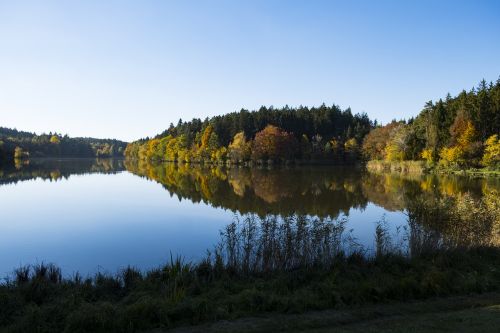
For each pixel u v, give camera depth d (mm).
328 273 11078
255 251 12227
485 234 13703
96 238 18016
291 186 42250
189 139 128125
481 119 70375
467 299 9422
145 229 19891
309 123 123875
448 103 88250
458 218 13836
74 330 7594
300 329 7832
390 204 28734
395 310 8781
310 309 8891
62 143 177875
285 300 9039
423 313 8617
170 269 11148
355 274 10883
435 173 61969
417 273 10805
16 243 17125
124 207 27219
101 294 9805
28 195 33938
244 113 119375
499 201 16391
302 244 12367
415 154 77688
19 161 117000
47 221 22047
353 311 8719
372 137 101938
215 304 8898
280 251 12008
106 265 13977
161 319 8117
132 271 11289
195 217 23250
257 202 29609
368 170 76062
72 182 47094
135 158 175500
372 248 14828
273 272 11430
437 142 71625
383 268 11414
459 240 13305
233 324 8062
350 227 20062
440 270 11031
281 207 27172
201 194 34969
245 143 102000
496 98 72438
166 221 22000
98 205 28219
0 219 22656
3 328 7711
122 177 56500
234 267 11602
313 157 106250
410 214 14375
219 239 17703
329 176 58312
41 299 9234
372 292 9547
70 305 8523
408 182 46344
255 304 8906
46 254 15477
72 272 13031
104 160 156500
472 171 60000
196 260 14219
